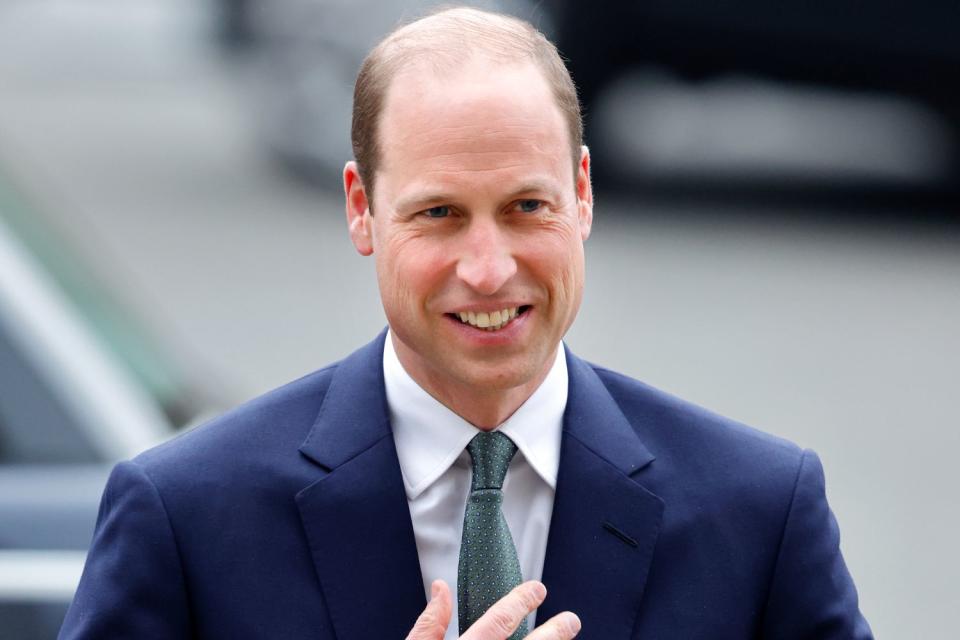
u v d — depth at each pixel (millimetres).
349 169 8570
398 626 8258
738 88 37844
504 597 7961
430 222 7891
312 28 41875
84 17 93500
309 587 8281
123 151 49562
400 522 8391
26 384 13383
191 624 8305
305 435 8602
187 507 8320
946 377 28047
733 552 8453
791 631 8445
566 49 36969
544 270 7906
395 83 7938
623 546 8422
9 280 13703
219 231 38594
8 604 12508
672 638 8297
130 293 28797
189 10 77750
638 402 8875
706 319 31078
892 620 19391
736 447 8688
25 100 60844
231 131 53250
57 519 12812
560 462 8570
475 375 8016
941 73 36688
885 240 37781
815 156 46062
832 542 8609
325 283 33906
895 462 24094
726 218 39500
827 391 27078
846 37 36375
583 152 8391
